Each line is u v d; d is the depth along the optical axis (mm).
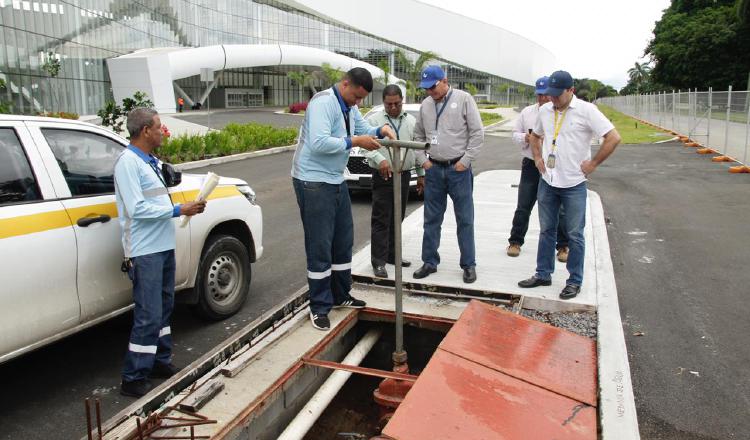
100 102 34844
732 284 5855
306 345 4137
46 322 3729
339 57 63688
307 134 4234
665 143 21406
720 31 46219
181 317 5281
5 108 20391
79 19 31672
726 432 3432
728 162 15617
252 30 63312
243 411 3252
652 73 55938
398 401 3844
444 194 5297
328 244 4398
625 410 3385
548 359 3896
